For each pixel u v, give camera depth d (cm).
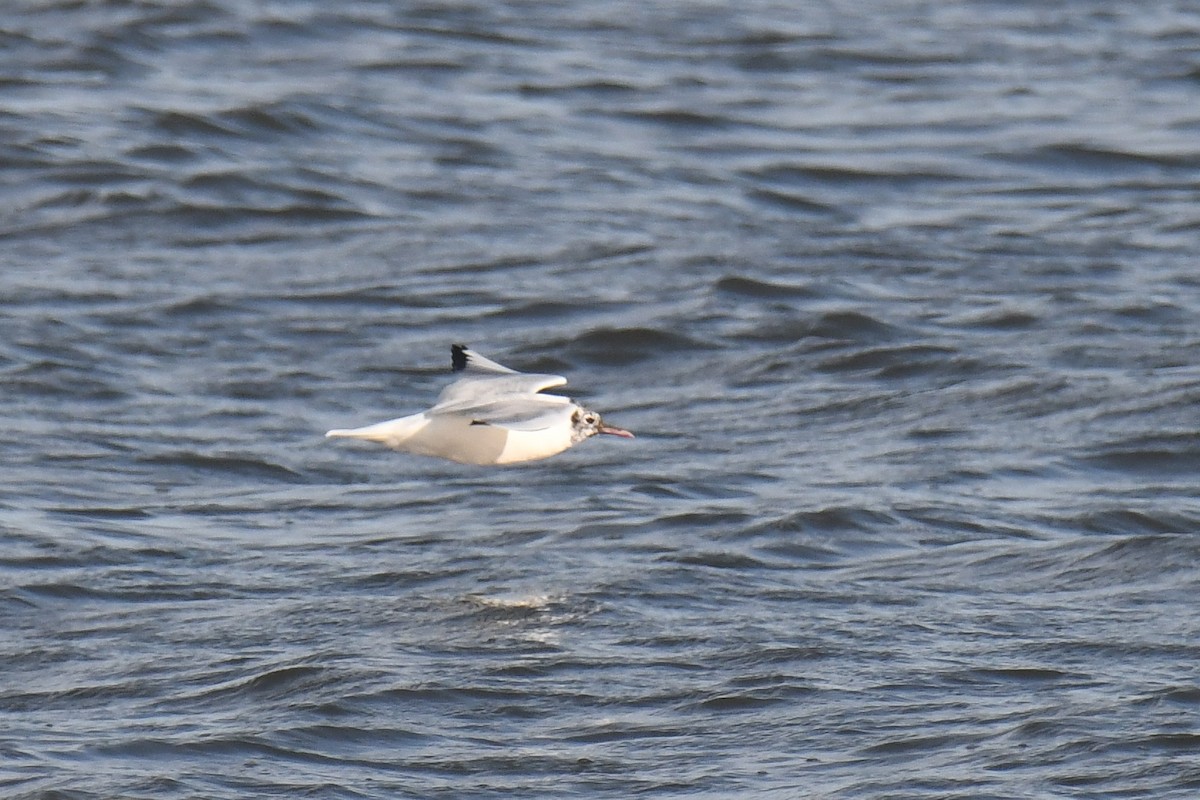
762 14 3681
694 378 2048
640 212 2612
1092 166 2888
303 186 2642
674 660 1270
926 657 1279
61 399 1928
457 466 1769
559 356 2100
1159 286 2336
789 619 1350
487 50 3369
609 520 1591
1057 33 3628
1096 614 1367
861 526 1575
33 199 2564
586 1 3719
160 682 1234
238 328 2156
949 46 3516
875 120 3083
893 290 2325
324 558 1500
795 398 1978
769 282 2308
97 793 1064
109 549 1512
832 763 1118
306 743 1138
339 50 3322
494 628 1324
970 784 1080
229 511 1641
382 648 1286
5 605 1383
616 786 1088
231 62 3231
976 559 1492
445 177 2730
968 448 1817
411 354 2100
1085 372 2034
